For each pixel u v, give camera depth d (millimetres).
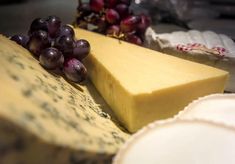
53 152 160
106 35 339
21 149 152
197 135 187
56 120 177
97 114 236
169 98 236
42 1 522
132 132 228
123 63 268
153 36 336
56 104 194
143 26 340
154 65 268
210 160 174
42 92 195
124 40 329
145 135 186
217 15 448
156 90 227
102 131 204
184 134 187
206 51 308
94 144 180
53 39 262
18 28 396
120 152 176
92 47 298
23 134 150
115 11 334
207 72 259
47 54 238
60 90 225
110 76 250
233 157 176
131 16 329
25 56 237
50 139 157
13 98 164
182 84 238
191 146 181
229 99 231
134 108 223
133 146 180
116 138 204
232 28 401
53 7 486
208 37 341
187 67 267
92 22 346
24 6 491
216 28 398
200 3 485
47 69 245
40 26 262
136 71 255
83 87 277
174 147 180
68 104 211
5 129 146
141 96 222
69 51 257
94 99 266
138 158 173
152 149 178
